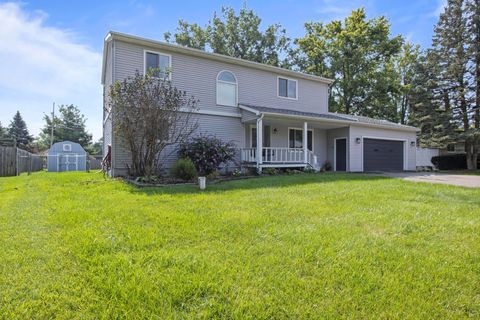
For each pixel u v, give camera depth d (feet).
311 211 15.05
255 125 43.98
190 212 14.76
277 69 45.37
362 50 73.92
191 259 8.70
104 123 47.50
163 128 29.68
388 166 52.85
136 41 33.94
